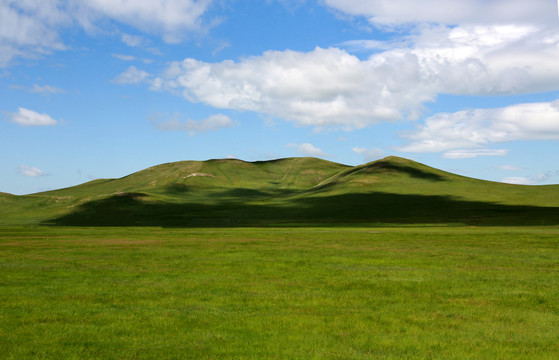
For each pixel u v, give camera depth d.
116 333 17.80
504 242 57.00
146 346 16.36
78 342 16.73
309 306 22.20
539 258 40.84
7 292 25.19
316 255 43.44
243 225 120.88
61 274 31.47
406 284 27.86
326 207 183.25
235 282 28.44
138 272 32.47
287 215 162.25
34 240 63.41
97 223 155.88
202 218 158.00
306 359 15.16
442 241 59.38
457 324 19.22
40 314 20.45
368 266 35.91
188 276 30.73
